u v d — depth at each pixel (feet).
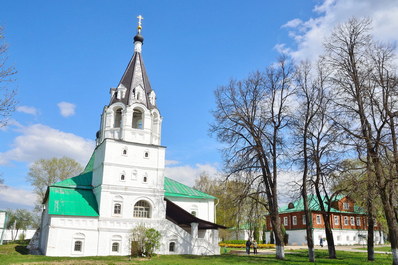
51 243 120.16
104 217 129.70
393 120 90.79
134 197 136.56
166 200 143.23
